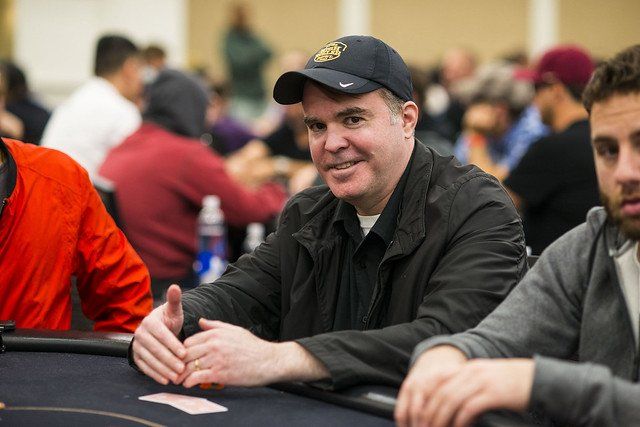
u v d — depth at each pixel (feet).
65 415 5.40
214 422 5.33
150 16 34.35
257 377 5.85
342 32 36.63
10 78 21.12
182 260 14.47
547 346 5.58
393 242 6.93
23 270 8.07
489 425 4.87
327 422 5.38
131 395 5.82
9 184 8.01
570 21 36.45
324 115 6.96
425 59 36.88
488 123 18.35
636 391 4.62
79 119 17.04
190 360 5.93
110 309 8.70
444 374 4.84
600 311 5.37
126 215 14.11
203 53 35.50
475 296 6.40
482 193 6.95
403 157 7.14
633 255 5.26
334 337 6.01
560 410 4.66
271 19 36.50
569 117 14.24
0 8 32.96
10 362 6.57
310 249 7.29
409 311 6.83
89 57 33.83
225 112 27.37
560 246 5.70
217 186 14.46
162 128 14.51
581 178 13.28
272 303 7.66
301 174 16.79
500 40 36.68
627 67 4.77
